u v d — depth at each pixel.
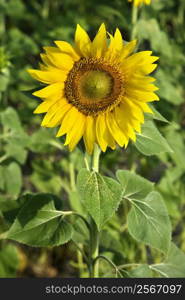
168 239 0.76
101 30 0.67
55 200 0.78
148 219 0.76
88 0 1.53
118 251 0.91
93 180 0.69
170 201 1.12
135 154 1.13
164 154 1.11
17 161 1.09
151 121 0.76
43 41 1.24
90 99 0.69
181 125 1.41
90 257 0.81
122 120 0.69
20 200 0.79
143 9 1.13
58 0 1.75
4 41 1.28
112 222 1.08
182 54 1.27
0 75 1.03
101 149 0.71
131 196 0.77
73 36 1.24
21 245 1.19
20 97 1.25
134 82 0.68
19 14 1.48
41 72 0.68
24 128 1.29
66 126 0.69
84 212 1.07
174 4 1.53
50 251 1.20
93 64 0.69
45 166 1.18
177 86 1.29
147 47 1.19
